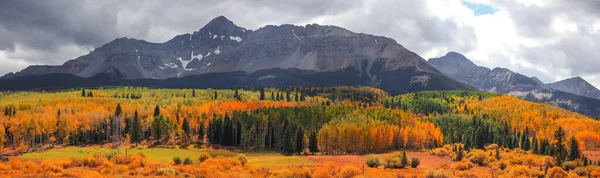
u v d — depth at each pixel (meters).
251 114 186.25
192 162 98.69
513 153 139.88
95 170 81.75
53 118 190.25
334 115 197.50
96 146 172.75
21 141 175.75
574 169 102.38
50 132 181.25
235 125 181.12
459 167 103.75
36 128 175.88
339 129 155.88
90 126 192.50
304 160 123.62
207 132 187.25
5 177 66.25
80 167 86.44
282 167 91.75
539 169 100.88
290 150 156.75
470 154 128.25
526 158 120.69
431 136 178.75
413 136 175.62
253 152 161.25
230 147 173.62
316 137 163.50
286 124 175.00
